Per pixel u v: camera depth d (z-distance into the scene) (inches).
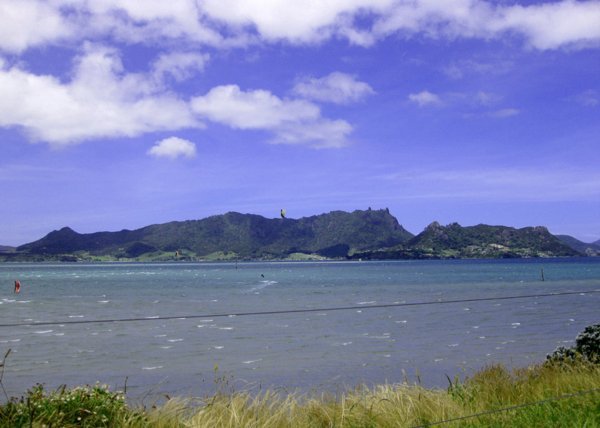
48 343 1192.8
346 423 335.3
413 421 331.6
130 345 1159.6
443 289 2994.6
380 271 6471.5
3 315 1809.8
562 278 4116.6
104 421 296.2
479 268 7017.7
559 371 466.0
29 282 4256.9
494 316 1627.7
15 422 278.4
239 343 1174.3
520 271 5713.6
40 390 312.3
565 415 324.8
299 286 3430.1
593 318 1545.3
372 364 927.7
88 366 940.0
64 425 285.7
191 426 308.8
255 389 745.6
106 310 1966.0
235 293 2812.5
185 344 1168.2
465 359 957.8
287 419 337.4
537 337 1205.7
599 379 414.6
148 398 694.5
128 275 5880.9
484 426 318.0
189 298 2496.3
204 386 779.4
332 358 987.3
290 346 1127.0
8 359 1000.2
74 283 4065.0
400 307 1959.9
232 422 320.8
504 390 426.0
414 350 1059.9
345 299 2361.0
